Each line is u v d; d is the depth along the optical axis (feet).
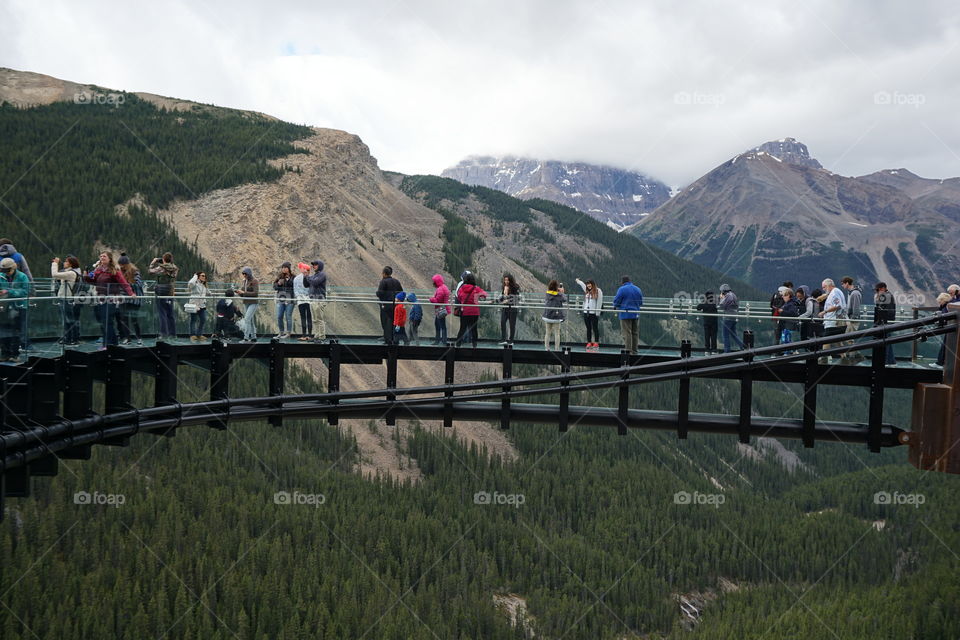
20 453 56.24
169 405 71.41
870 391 69.82
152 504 250.78
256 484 284.41
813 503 451.94
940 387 65.41
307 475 299.99
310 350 79.51
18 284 60.23
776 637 286.87
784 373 73.20
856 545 393.50
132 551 235.61
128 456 276.00
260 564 245.45
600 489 366.63
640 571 318.24
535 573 303.68
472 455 364.17
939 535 400.67
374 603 237.66
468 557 289.53
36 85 551.59
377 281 483.51
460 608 256.93
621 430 73.77
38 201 376.68
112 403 68.64
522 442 396.37
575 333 82.94
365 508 290.15
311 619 224.94
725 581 351.87
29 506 240.53
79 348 66.23
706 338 83.10
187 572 233.76
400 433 373.40
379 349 80.94
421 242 616.80
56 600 213.05
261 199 446.60
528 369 260.62
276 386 78.33
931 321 65.77
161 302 75.46
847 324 79.15
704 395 313.94
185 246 381.60
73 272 72.90
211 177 454.40
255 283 84.28
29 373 58.18
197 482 272.92
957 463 64.80
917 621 317.01
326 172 549.95
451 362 79.61
